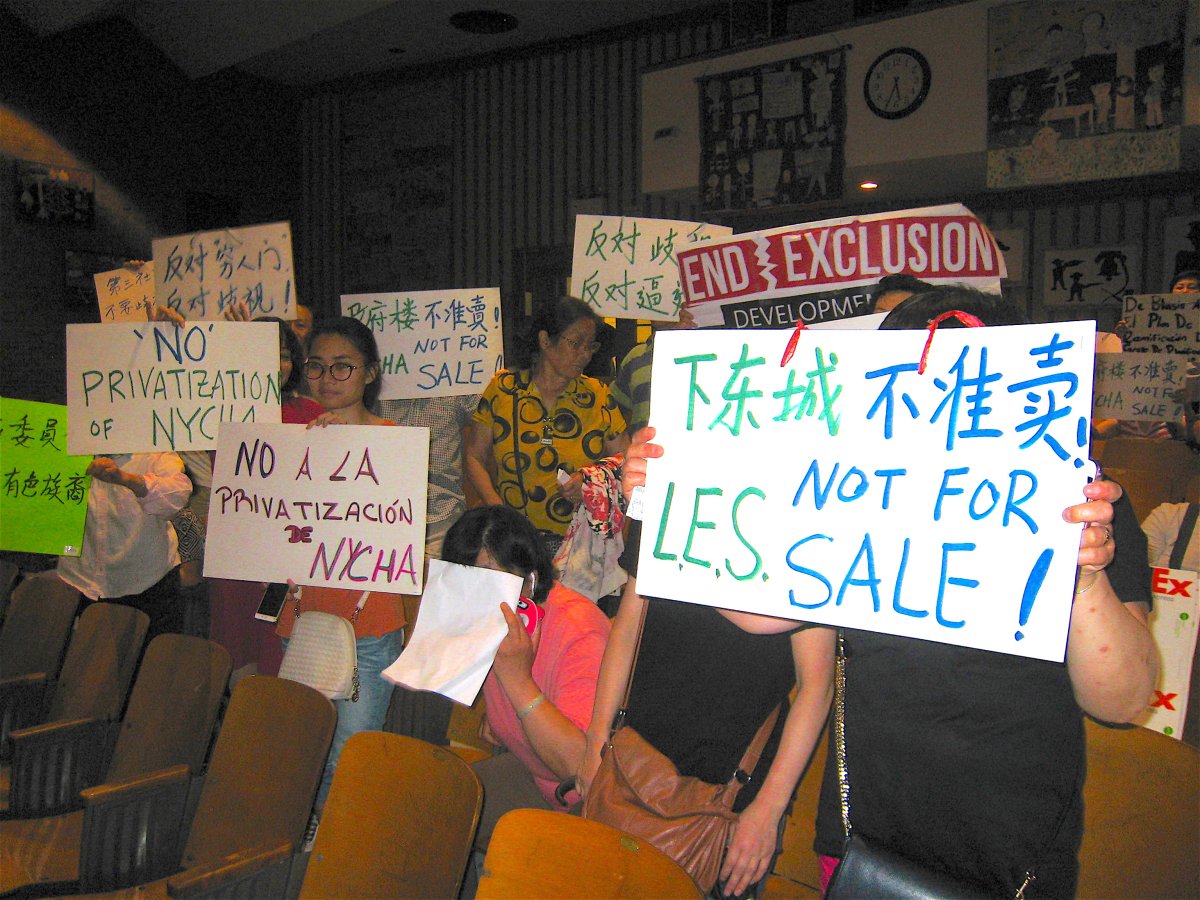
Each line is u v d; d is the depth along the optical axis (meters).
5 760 3.01
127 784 2.12
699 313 2.56
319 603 2.48
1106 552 1.02
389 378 3.41
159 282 3.09
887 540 1.11
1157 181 5.88
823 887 1.36
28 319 7.10
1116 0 4.75
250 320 2.97
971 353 1.10
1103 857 1.39
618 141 7.54
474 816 1.60
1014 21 5.04
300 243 9.35
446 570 1.90
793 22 6.60
